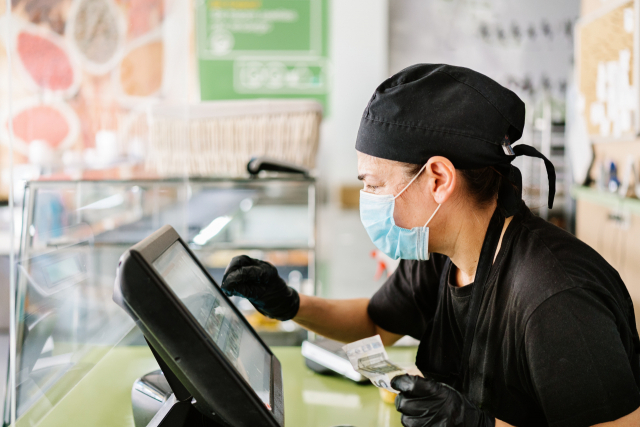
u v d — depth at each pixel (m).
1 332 1.37
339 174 7.68
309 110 1.91
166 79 1.70
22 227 0.88
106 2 1.25
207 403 0.68
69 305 1.04
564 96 5.19
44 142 0.99
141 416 0.92
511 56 5.35
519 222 0.93
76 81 1.10
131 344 1.40
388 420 1.17
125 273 0.61
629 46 3.20
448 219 0.94
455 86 0.87
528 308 0.83
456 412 0.77
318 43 5.84
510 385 0.91
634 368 0.88
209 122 1.85
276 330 2.19
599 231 3.80
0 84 0.84
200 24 5.73
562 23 5.21
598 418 0.76
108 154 1.27
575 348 0.77
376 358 0.93
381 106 0.90
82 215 1.13
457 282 1.06
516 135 0.94
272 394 0.84
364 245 6.27
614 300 0.82
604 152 3.71
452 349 1.09
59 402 0.99
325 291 4.72
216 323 0.82
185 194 1.83
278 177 1.89
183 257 0.88
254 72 5.86
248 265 1.15
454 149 0.87
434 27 5.63
